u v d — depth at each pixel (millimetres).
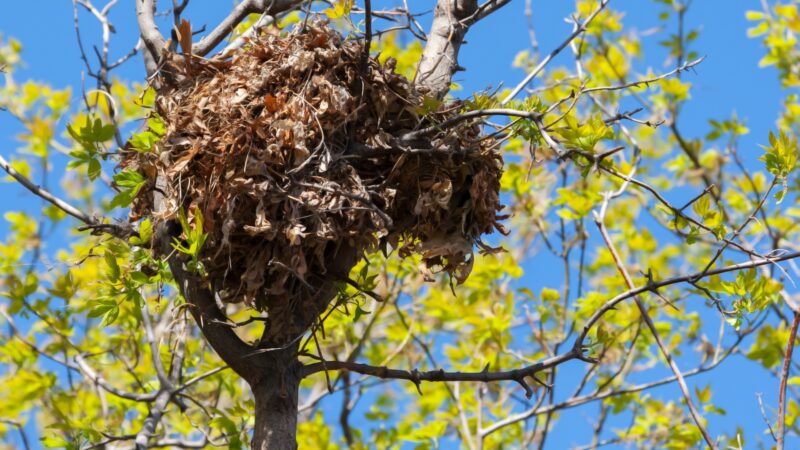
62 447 9477
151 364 12328
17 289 10867
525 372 6863
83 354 10641
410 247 7125
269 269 6539
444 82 7543
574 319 11906
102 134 7070
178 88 7164
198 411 12008
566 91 13445
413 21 8328
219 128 6648
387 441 13078
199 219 6363
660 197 6656
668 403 12281
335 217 6633
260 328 13766
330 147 6730
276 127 6562
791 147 7305
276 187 6477
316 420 13250
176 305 7457
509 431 12930
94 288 11508
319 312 6801
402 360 14359
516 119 6797
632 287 8188
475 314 12750
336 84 6863
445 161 6844
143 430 8977
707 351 11859
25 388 11688
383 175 6906
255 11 8180
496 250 7180
